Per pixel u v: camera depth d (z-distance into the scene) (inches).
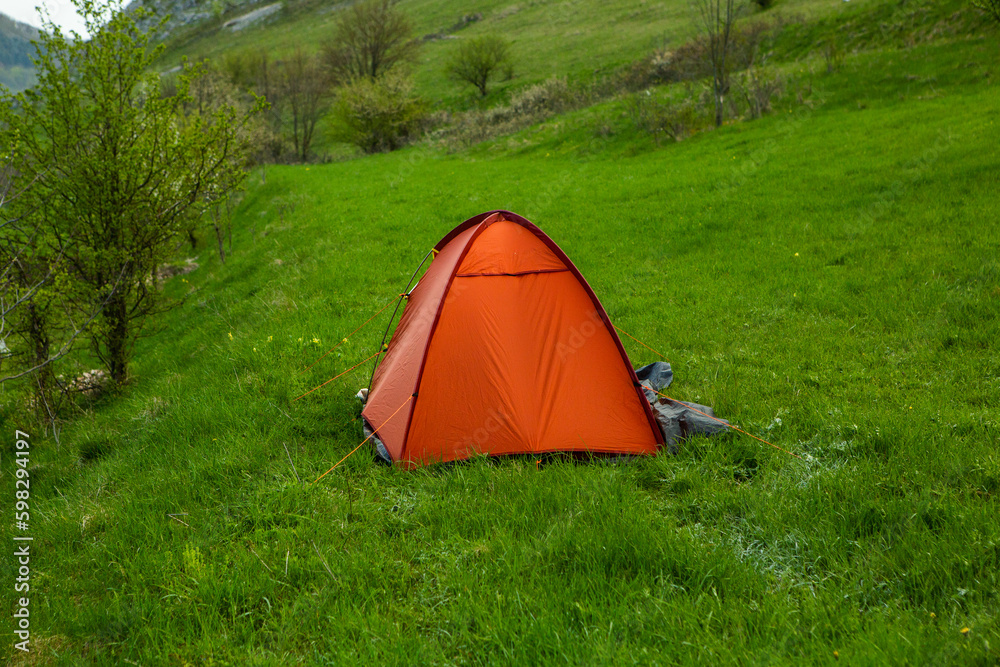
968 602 122.4
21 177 323.0
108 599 147.6
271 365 302.7
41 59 329.7
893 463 175.2
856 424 196.9
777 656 113.3
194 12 4293.8
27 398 343.6
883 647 114.3
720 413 222.4
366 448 212.8
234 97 1658.5
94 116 343.3
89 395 370.6
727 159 714.8
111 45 343.3
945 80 789.2
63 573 164.2
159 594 148.9
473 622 131.6
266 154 1808.6
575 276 215.2
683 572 140.3
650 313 340.5
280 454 212.8
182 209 384.5
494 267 216.8
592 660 114.9
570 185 731.4
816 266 375.9
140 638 135.4
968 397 215.5
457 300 214.2
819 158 616.1
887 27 1052.5
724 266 401.4
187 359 381.7
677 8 2094.0
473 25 2876.5
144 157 364.5
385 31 2342.5
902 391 225.6
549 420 203.6
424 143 1610.5
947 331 265.6
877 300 308.7
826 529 150.0
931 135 589.0
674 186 637.9
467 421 204.1
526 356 208.8
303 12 3863.2
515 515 165.8
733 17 1186.0
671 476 182.9
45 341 331.0
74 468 241.9
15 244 313.9
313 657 125.8
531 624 124.8
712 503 166.2
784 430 202.7
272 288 464.8
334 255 525.3
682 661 115.6
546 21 2568.9
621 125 1064.2
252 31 3836.1
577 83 1627.7
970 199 422.0
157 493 195.5
